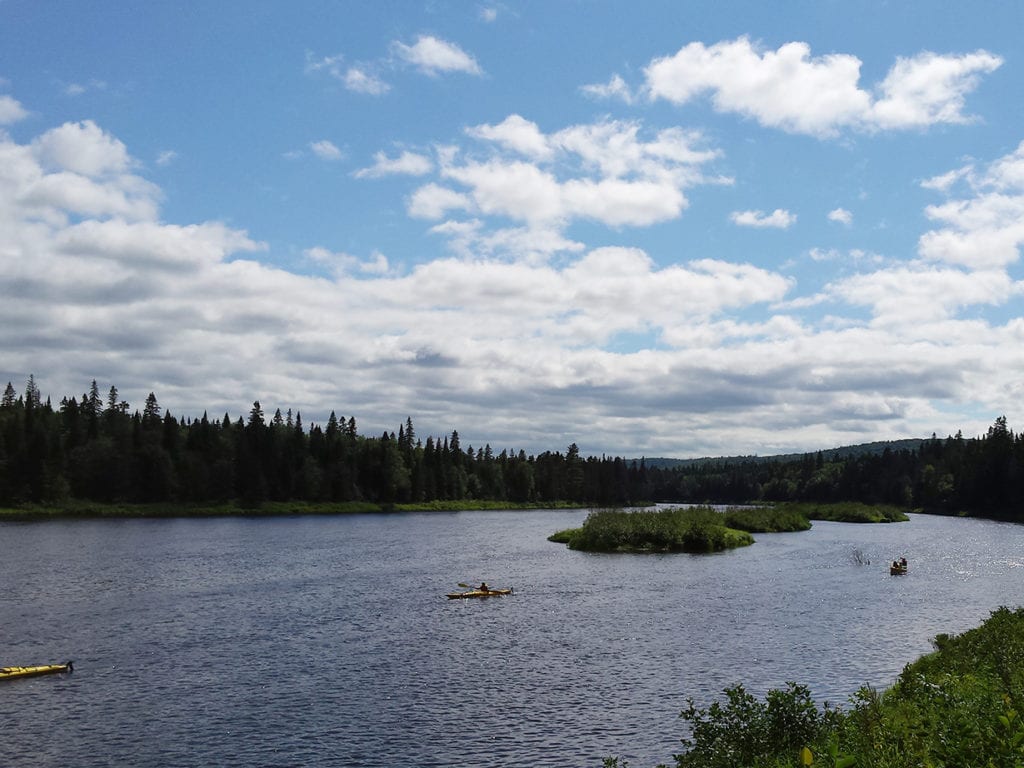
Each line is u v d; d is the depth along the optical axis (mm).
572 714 29453
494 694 32000
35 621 46406
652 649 39594
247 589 58875
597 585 61531
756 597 55656
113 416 174250
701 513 112125
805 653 38562
